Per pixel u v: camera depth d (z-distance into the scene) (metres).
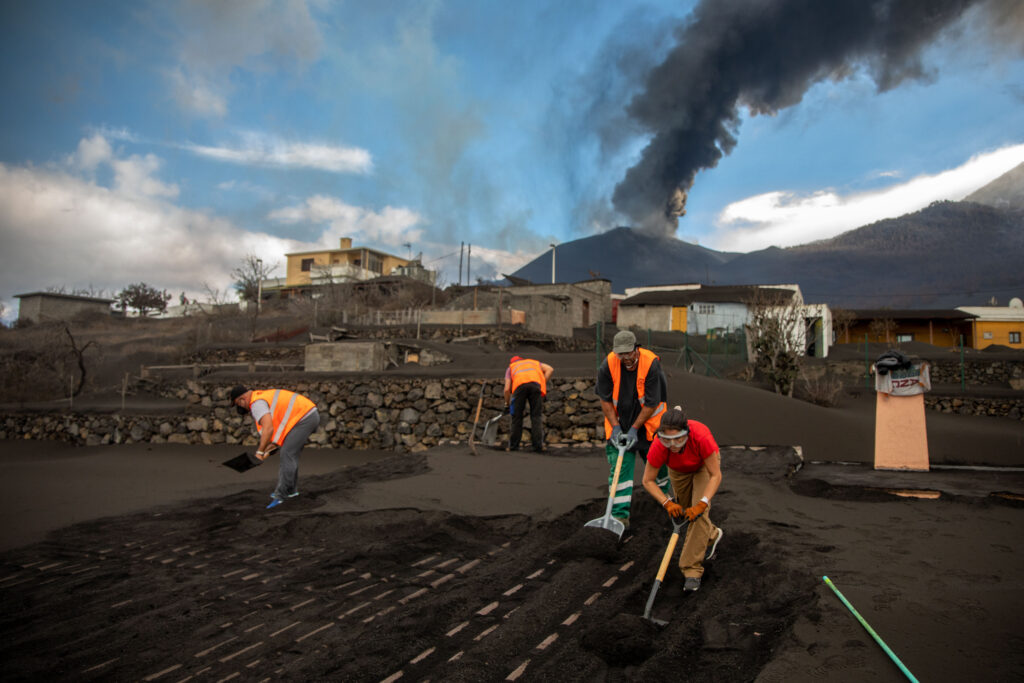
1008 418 17.00
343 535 5.69
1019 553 4.22
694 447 4.32
